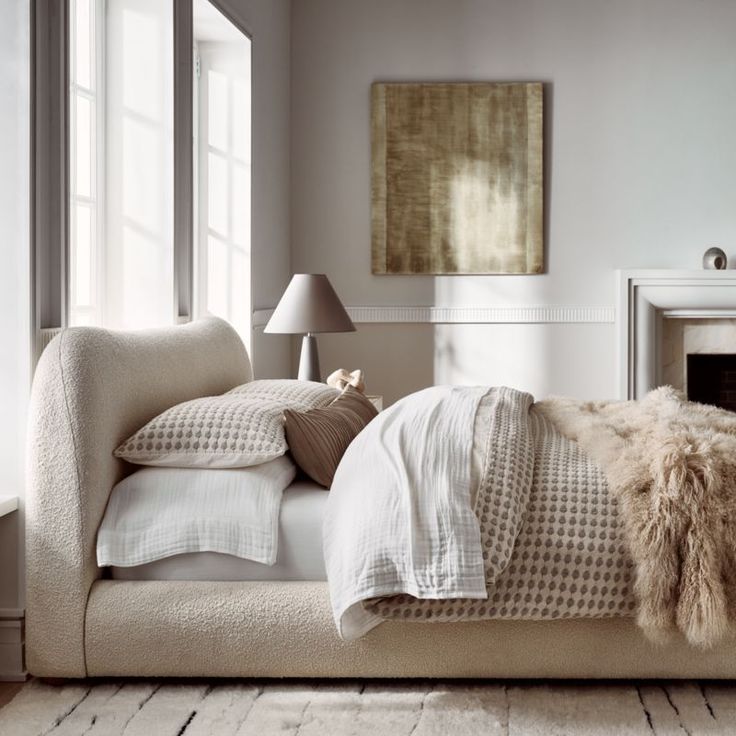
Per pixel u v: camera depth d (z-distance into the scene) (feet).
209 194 15.65
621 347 18.81
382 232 19.12
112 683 8.32
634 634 7.97
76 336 8.36
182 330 11.00
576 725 7.39
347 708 7.74
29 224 8.37
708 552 7.51
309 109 19.21
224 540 8.20
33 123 8.41
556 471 8.30
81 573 8.16
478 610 7.77
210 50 15.61
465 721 7.47
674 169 19.01
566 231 19.13
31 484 8.21
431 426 8.67
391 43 19.10
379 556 7.61
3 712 7.71
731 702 7.83
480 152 18.98
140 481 8.48
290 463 9.17
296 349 19.48
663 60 18.92
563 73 18.99
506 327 19.25
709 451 7.98
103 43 11.70
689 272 18.57
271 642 8.08
